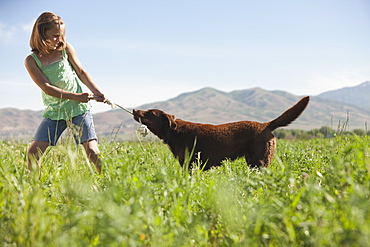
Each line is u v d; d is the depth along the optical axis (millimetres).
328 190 3607
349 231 2639
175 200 3566
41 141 5477
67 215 3266
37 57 5391
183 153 6848
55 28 5273
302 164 6527
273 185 3699
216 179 4863
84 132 5531
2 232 3082
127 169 3881
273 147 6879
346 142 6422
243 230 3211
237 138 6805
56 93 5320
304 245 2844
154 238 2910
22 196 3477
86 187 4230
